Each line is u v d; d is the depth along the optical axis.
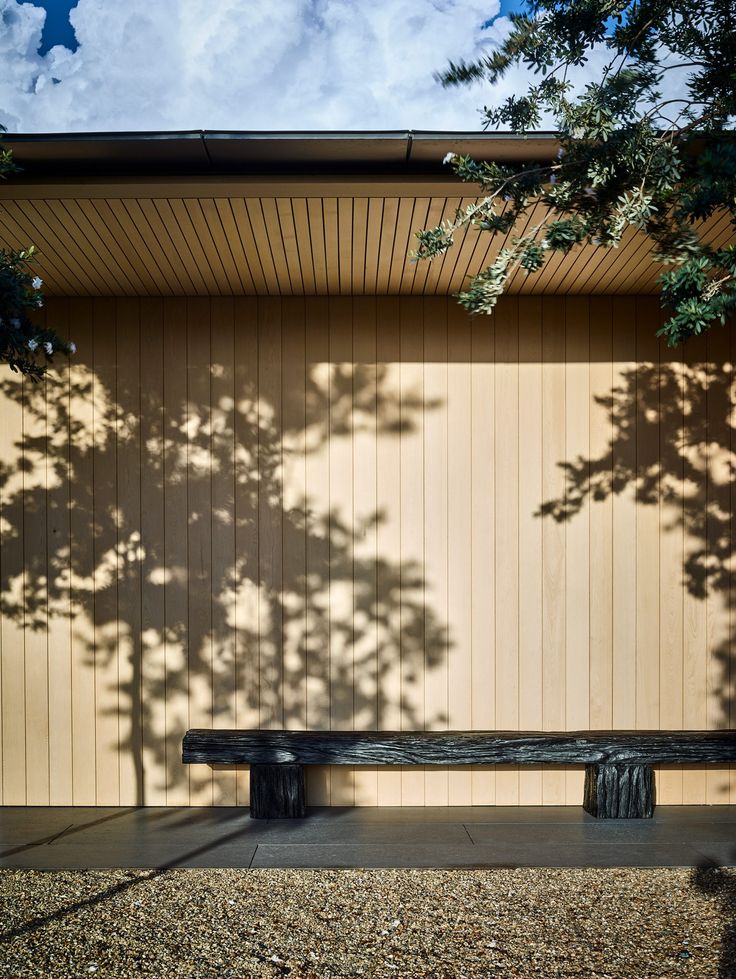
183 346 5.83
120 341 5.83
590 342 5.87
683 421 5.88
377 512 5.83
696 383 5.89
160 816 5.54
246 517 5.81
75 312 5.82
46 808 5.73
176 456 5.81
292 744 5.46
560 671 5.83
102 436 5.83
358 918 3.96
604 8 3.72
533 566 5.84
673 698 5.85
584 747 5.48
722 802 5.83
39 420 5.84
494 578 5.83
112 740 5.78
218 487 5.81
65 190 3.98
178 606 5.80
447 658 5.82
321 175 3.96
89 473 5.82
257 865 4.63
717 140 3.61
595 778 5.54
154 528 5.81
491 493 5.85
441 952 3.63
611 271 5.29
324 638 5.80
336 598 5.81
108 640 5.80
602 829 5.27
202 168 3.95
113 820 5.45
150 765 5.77
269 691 5.79
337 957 3.59
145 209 4.22
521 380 5.86
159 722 5.78
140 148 3.78
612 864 4.65
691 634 5.86
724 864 4.64
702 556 5.88
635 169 3.61
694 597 5.86
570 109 3.65
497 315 5.86
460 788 5.79
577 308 5.87
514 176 3.64
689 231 3.73
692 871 4.54
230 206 4.18
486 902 4.14
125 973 3.46
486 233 4.54
